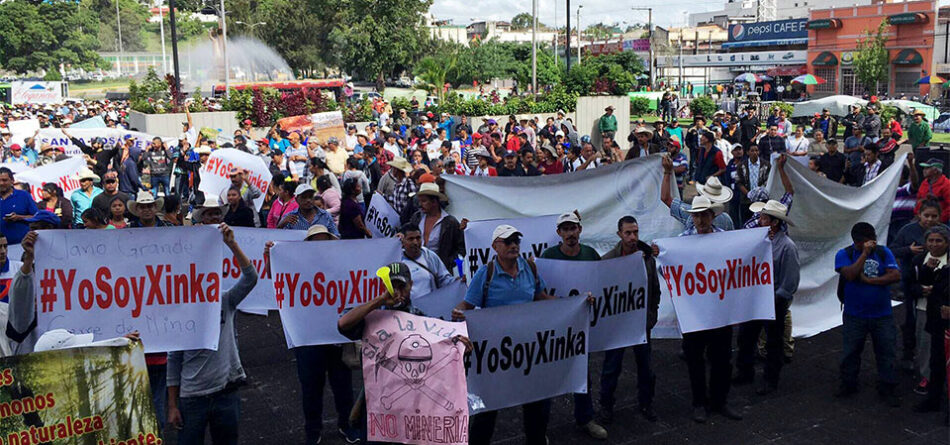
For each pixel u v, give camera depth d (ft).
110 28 317.01
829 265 30.91
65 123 89.35
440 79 156.87
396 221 32.65
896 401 23.68
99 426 15.26
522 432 21.99
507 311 18.01
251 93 88.79
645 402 22.77
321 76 235.20
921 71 161.38
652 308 22.22
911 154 33.88
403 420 16.51
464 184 29.86
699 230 23.56
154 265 18.35
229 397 17.95
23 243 18.01
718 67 219.00
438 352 16.39
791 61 195.52
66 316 18.39
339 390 20.98
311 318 21.04
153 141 61.16
